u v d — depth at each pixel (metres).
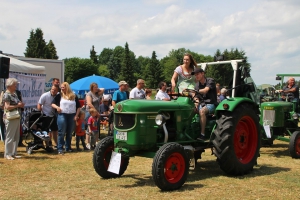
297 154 7.82
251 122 6.39
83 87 17.17
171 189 5.01
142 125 5.15
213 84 6.18
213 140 5.87
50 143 8.89
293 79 9.91
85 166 6.83
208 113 6.07
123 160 5.94
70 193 4.92
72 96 8.51
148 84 75.81
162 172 4.89
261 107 8.69
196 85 6.34
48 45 76.19
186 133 5.80
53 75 17.11
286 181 5.61
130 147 5.18
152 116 5.26
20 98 9.19
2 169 6.53
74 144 10.14
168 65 96.88
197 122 6.07
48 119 8.70
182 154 5.16
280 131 8.82
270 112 8.52
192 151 5.42
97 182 5.53
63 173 6.21
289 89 9.96
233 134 5.86
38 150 8.90
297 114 8.69
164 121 5.28
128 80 77.62
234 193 4.89
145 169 6.54
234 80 8.48
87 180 5.68
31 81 12.18
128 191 5.00
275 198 4.67
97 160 5.65
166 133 5.35
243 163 6.07
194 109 5.91
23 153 8.40
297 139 7.89
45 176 5.99
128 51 78.19
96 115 9.12
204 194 4.84
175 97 6.69
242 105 6.25
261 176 5.97
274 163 7.21
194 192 4.94
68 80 71.38
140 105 5.17
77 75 71.62
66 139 8.73
